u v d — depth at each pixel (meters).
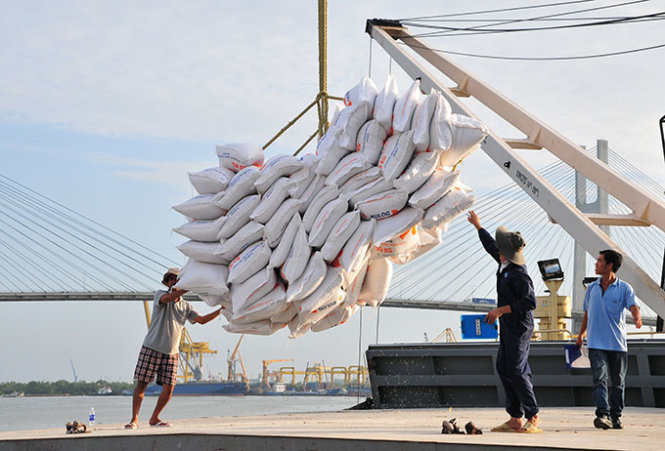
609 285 6.39
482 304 53.16
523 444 3.80
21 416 55.72
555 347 11.57
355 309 7.26
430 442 3.94
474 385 12.09
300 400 92.69
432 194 6.21
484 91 16.75
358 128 6.61
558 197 12.51
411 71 17.86
